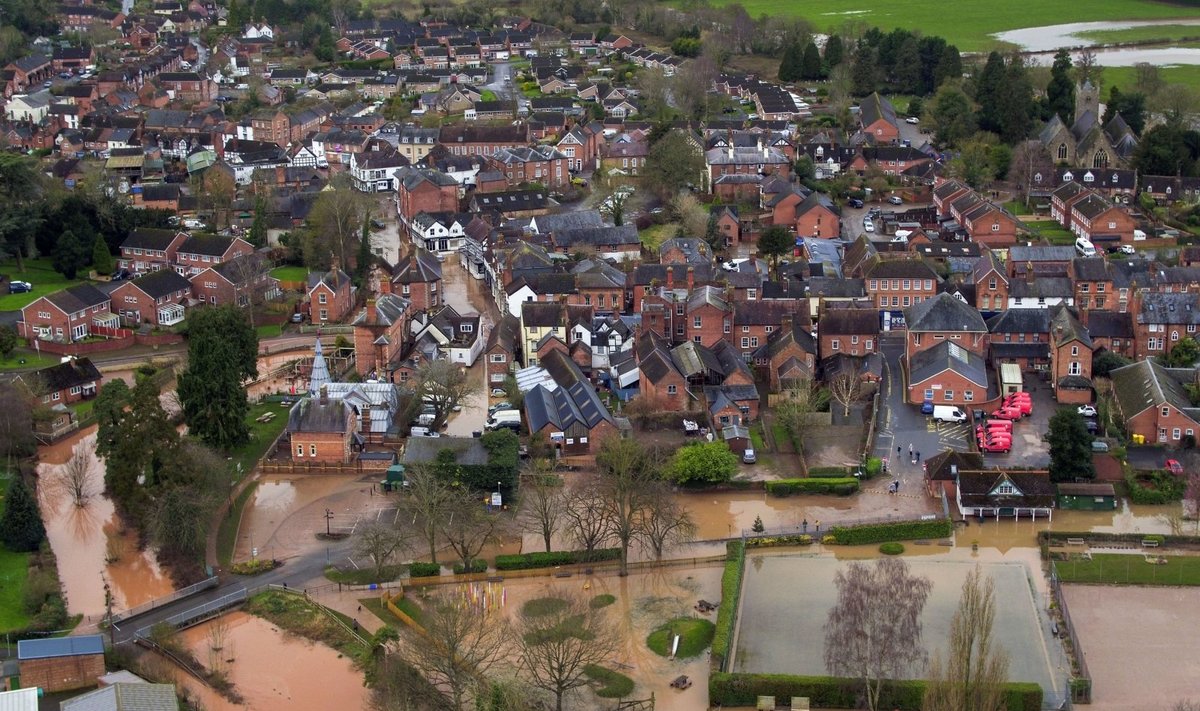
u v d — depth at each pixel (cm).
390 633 16800
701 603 17888
